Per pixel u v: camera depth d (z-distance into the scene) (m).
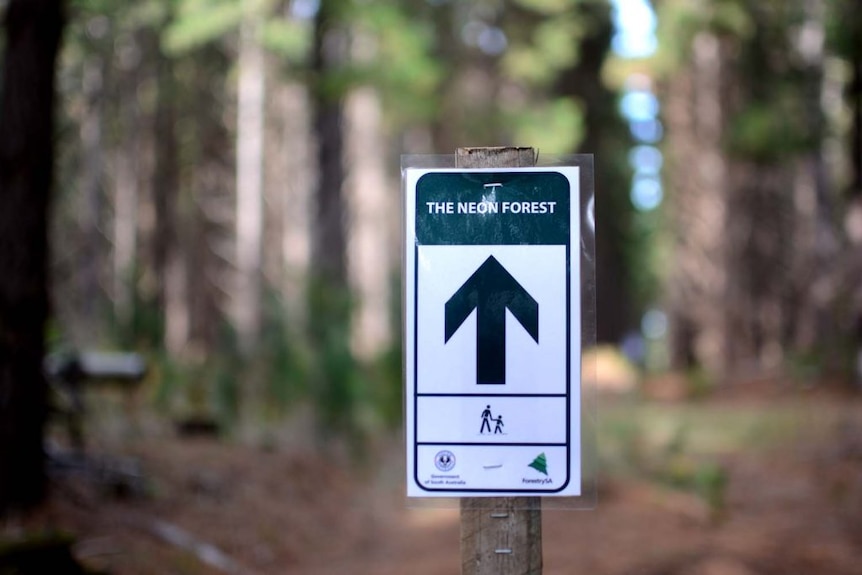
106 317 17.02
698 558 8.06
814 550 8.60
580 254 3.14
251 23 16.56
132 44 21.53
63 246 23.47
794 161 32.78
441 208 3.16
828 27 20.52
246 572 8.24
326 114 18.86
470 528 3.16
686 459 12.31
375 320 21.89
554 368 3.12
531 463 3.11
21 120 7.85
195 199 29.45
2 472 7.73
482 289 3.14
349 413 13.45
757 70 23.12
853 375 20.08
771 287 39.62
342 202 18.94
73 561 6.43
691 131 29.73
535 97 28.42
